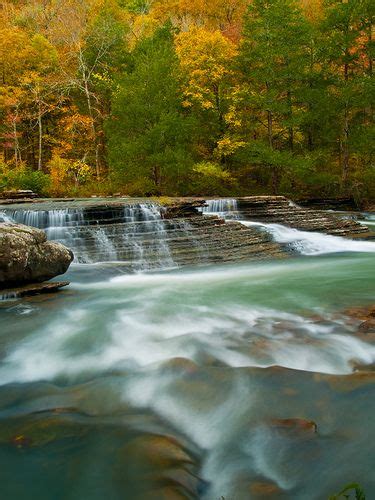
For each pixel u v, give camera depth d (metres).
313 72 26.67
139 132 23.92
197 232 12.70
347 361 4.66
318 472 2.93
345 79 26.98
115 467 2.97
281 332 5.60
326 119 27.00
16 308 7.08
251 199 17.27
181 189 25.83
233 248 12.23
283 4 25.42
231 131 27.09
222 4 37.25
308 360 4.70
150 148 22.88
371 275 9.60
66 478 2.90
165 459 3.03
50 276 8.40
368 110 28.77
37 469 3.01
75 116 29.58
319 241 13.93
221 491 2.76
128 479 2.83
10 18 36.59
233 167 28.50
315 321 6.02
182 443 3.27
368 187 26.19
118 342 5.52
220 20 37.72
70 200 18.53
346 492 2.71
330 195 26.58
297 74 25.64
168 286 8.79
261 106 25.42
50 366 4.90
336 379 4.08
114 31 31.73
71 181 28.58
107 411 3.82
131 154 22.67
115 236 11.77
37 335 5.85
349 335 5.36
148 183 24.14
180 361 4.58
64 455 3.15
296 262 11.71
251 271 10.48
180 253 11.44
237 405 3.78
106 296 7.89
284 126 25.48
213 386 4.09
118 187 24.64
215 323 6.15
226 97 25.42
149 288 8.59
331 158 29.11
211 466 3.02
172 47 26.00
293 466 3.01
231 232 13.11
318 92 25.95
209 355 4.90
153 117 23.30
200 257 11.43
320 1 35.00
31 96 30.06
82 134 33.31
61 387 4.38
